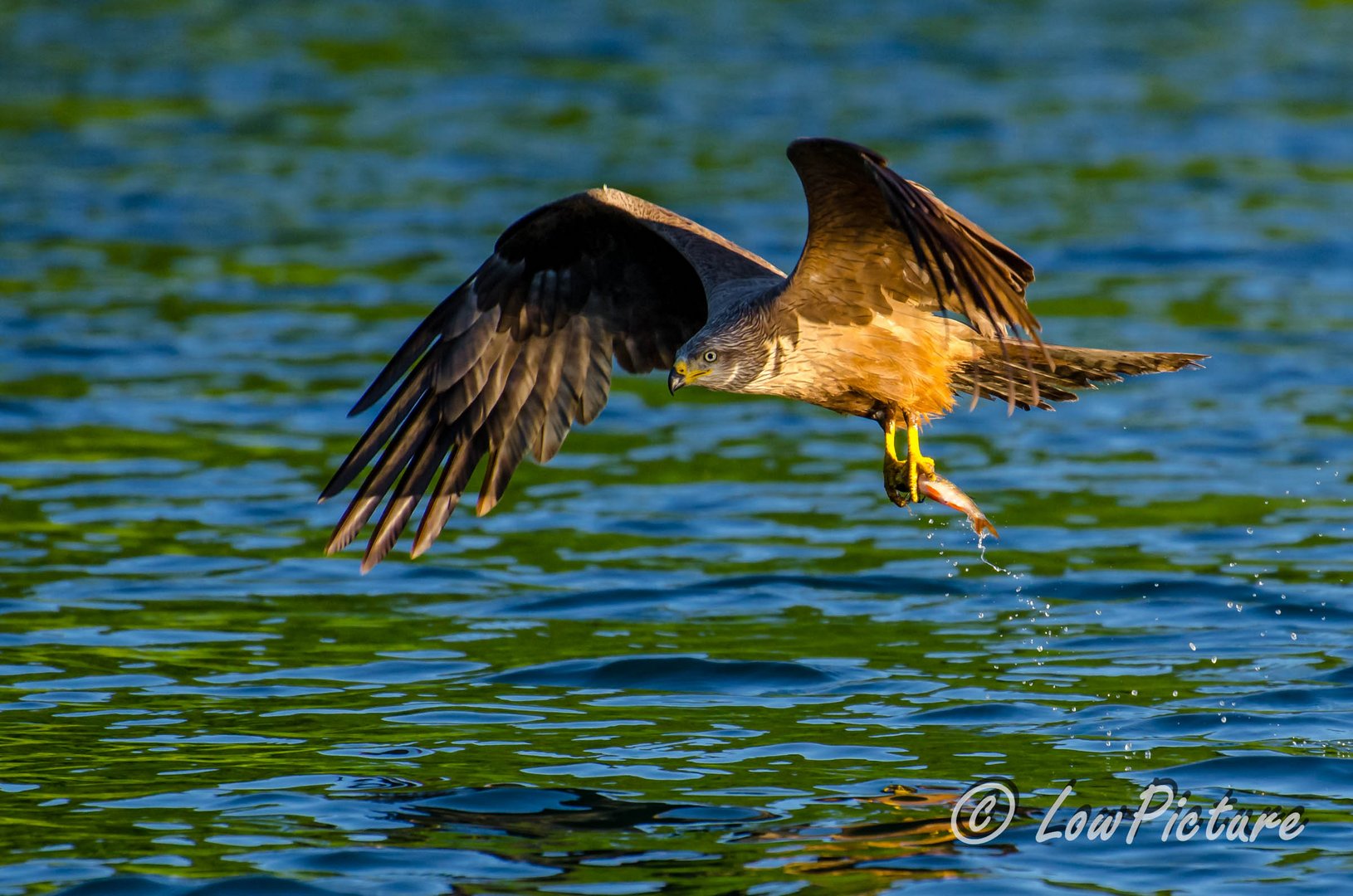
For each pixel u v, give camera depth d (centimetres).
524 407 1177
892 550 1504
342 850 921
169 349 2095
